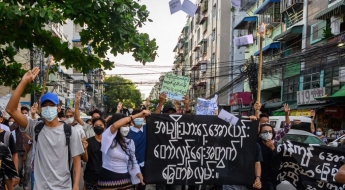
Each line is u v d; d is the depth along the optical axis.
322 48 16.42
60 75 35.66
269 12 27.36
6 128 7.00
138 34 6.18
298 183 6.20
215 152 6.04
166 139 5.95
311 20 21.61
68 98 41.91
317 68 20.16
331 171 6.05
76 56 6.53
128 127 5.41
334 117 17.67
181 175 5.94
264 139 6.30
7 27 5.74
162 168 5.91
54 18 5.48
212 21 46.22
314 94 18.92
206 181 5.98
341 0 18.14
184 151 5.98
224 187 6.29
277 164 6.26
